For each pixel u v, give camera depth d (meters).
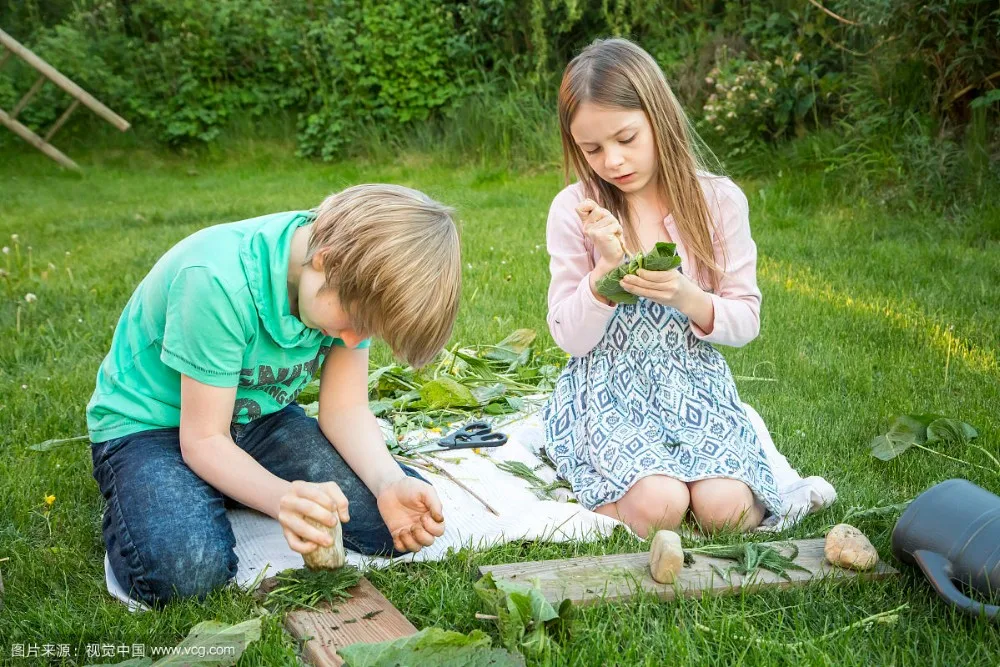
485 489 2.54
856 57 6.95
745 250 2.61
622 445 2.43
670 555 1.97
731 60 7.41
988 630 1.81
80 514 2.45
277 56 10.45
